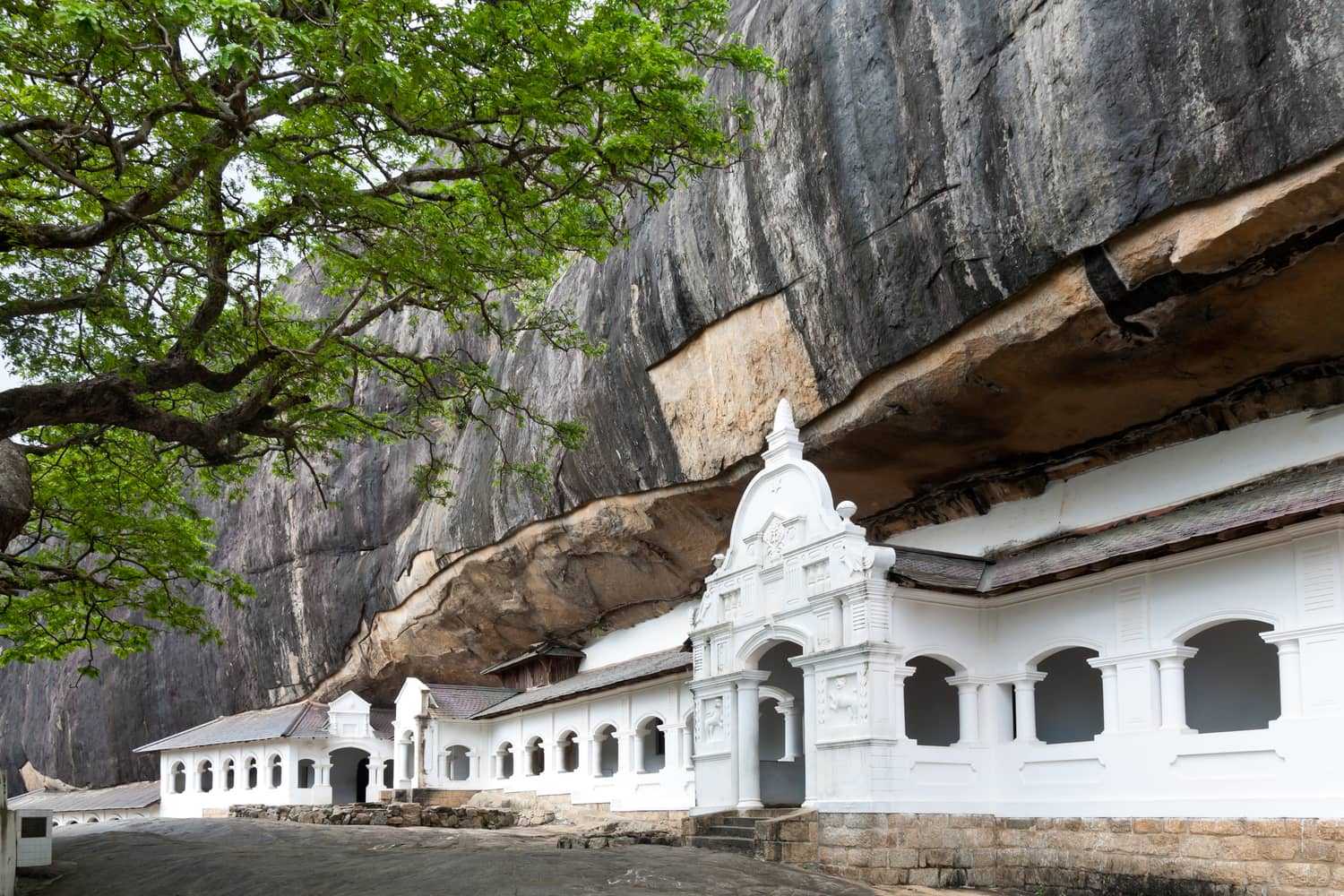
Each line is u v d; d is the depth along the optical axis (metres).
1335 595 13.11
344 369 19.20
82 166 15.24
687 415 23.77
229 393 20.50
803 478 19.11
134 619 52.78
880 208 17.78
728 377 22.31
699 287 22.27
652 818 26.09
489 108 13.97
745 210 20.47
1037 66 15.13
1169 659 15.09
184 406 20.55
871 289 18.31
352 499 40.78
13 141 12.41
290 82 13.09
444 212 17.06
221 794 43.53
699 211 21.77
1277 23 12.57
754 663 20.16
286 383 18.23
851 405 19.83
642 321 24.11
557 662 34.66
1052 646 16.81
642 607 30.89
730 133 20.44
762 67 14.96
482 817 28.36
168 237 16.20
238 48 10.37
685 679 25.53
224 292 15.57
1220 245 13.77
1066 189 14.96
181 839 21.06
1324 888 12.69
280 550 44.25
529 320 20.56
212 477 22.59
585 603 32.06
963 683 17.70
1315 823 12.88
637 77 13.73
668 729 26.17
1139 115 14.02
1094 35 14.34
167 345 17.73
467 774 36.81
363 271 15.98
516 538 31.62
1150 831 14.77
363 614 40.91
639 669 27.66
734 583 20.56
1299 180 12.79
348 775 44.38
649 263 23.58
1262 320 14.95
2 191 14.54
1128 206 14.28
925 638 17.34
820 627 17.97
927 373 18.05
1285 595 13.70
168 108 12.60
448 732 35.81
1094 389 17.23
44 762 59.75
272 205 16.89
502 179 14.93
